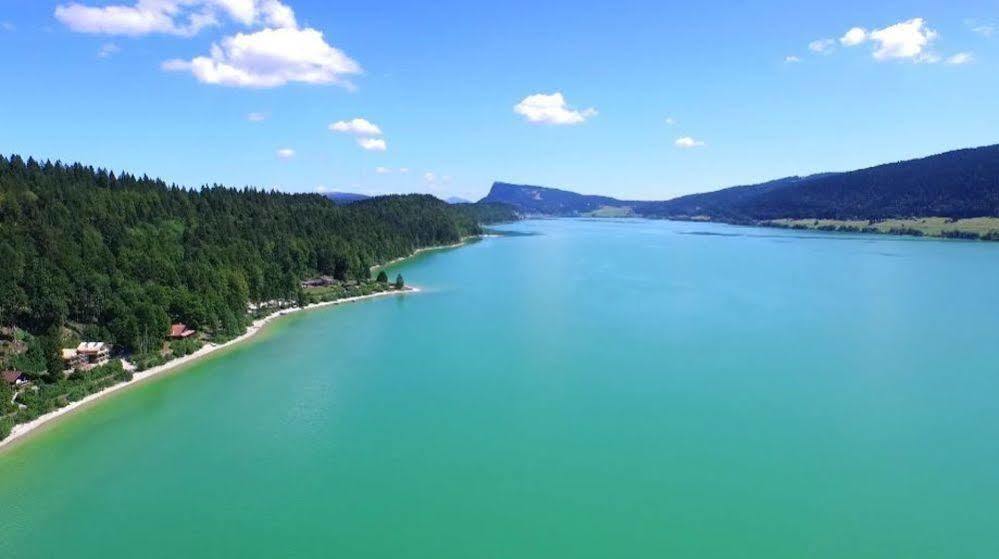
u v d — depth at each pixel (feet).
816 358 358.84
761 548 184.55
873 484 217.77
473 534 192.75
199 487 220.84
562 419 274.16
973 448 242.99
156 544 189.26
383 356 375.04
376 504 209.46
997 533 190.60
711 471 227.40
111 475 228.84
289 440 256.93
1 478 226.79
